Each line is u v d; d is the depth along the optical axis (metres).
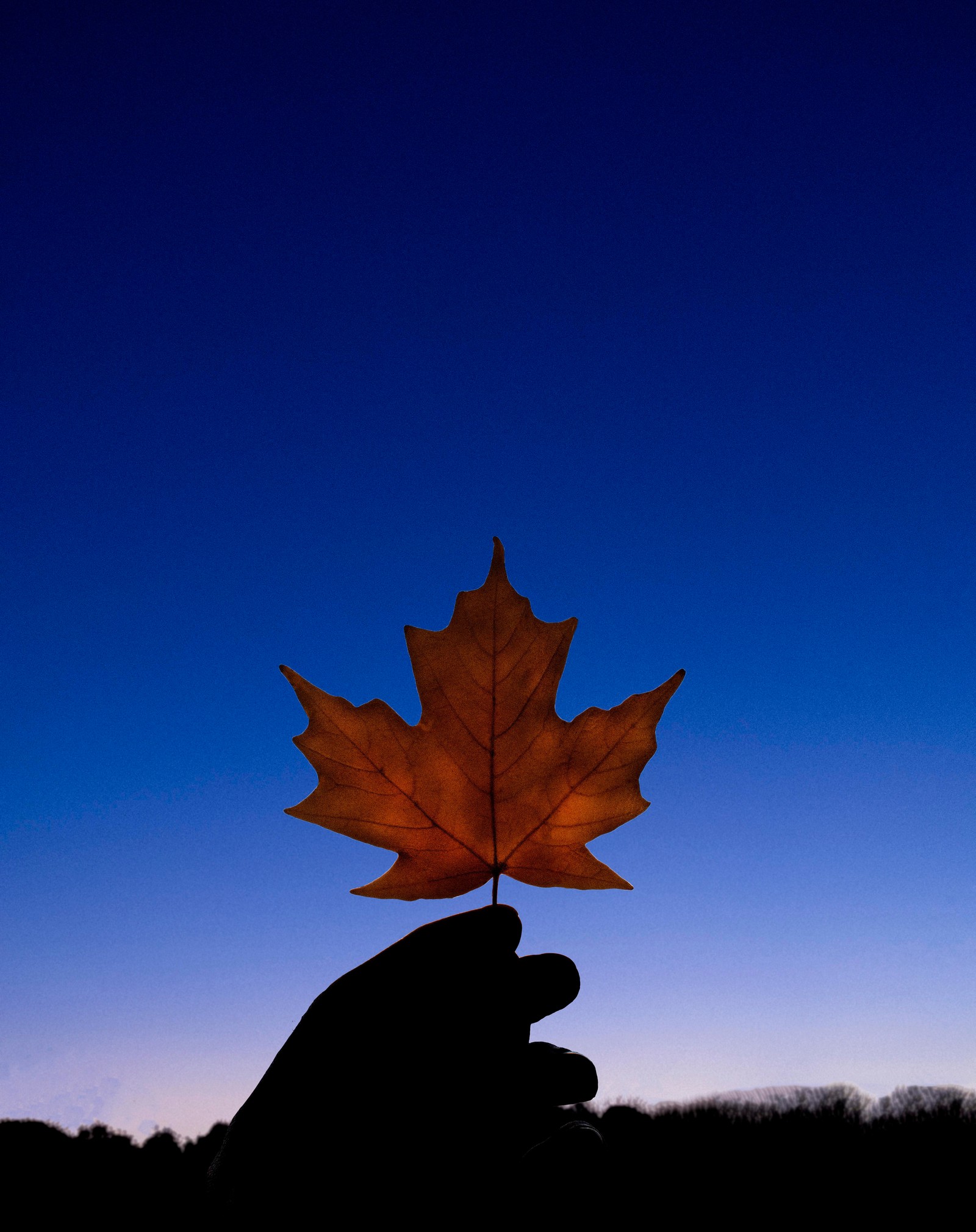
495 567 0.33
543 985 0.29
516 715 0.32
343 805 0.32
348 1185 0.27
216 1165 0.28
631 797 0.32
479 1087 0.28
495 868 0.32
